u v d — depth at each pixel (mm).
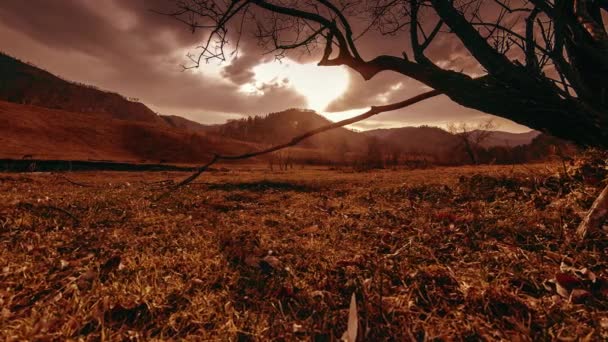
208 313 1725
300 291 2014
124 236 3117
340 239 3088
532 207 3561
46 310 1692
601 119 2814
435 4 3234
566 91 2895
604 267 2082
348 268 2320
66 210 4082
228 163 90312
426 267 2248
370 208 4438
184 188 6832
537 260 2240
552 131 3211
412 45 3674
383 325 1595
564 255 2279
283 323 1638
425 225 3256
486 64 3141
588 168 3863
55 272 2236
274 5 3307
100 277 2207
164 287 2008
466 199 4461
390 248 2764
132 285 2004
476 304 1766
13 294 1890
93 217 3822
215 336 1541
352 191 6168
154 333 1595
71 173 21922
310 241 3010
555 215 3127
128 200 5090
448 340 1481
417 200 4711
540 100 2998
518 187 4453
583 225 2521
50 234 3082
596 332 1460
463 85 3121
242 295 1972
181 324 1656
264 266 2383
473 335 1524
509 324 1602
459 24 3154
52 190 6602
